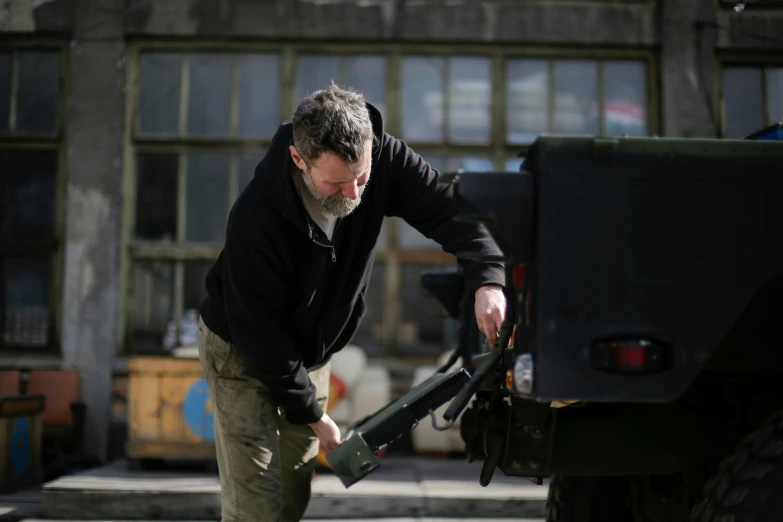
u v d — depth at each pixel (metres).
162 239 7.09
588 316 1.59
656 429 1.98
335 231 2.35
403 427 2.08
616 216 1.61
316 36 7.05
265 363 2.32
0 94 7.14
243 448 2.46
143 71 7.16
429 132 7.14
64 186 7.10
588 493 2.56
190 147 7.11
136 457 5.49
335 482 5.12
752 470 1.66
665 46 7.12
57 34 7.08
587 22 7.10
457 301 3.07
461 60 7.17
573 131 7.16
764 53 7.16
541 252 1.60
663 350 1.60
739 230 1.63
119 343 6.97
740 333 1.87
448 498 4.71
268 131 7.15
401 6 7.07
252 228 2.21
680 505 2.20
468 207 1.63
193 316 7.04
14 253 7.07
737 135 7.17
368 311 7.06
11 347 6.99
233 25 7.06
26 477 5.66
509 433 1.97
